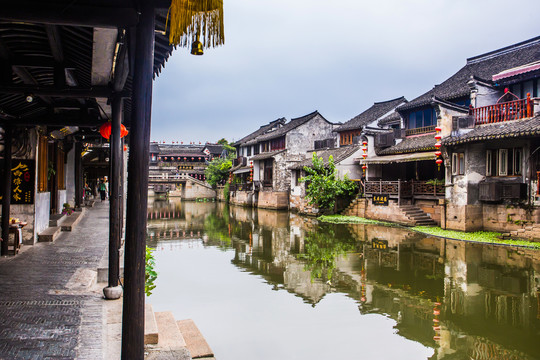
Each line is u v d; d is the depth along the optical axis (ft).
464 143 64.13
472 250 52.13
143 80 11.50
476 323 28.17
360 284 38.17
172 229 78.23
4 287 23.03
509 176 60.64
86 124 30.14
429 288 36.55
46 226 41.24
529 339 25.44
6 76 21.33
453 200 66.95
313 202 98.22
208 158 231.91
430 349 24.30
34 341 16.16
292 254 52.65
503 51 86.02
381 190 84.33
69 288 23.22
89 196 97.35
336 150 109.81
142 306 11.27
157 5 11.80
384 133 91.61
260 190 137.59
